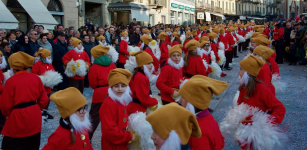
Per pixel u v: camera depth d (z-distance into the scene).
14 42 9.48
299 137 5.39
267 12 86.38
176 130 2.28
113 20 25.94
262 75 4.72
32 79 4.30
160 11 35.09
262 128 3.60
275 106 3.79
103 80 5.23
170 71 5.20
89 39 10.05
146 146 3.67
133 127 3.69
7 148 4.14
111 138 3.49
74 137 3.07
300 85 9.67
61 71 9.23
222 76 11.48
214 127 2.94
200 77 3.14
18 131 4.10
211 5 55.19
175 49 5.18
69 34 10.59
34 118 4.21
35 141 4.31
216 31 12.63
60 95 3.06
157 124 2.30
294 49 13.95
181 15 43.34
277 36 14.70
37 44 8.98
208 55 8.41
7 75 6.31
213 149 2.85
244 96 4.04
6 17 12.70
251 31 22.47
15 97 4.11
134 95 4.38
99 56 5.33
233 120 3.80
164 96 5.26
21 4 14.81
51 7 17.81
